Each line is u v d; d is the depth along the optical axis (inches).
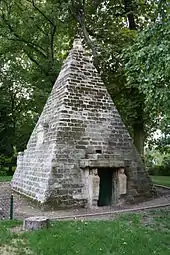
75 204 479.8
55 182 474.3
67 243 267.3
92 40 727.7
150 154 1418.6
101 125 540.4
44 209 454.6
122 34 693.9
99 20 747.4
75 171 494.0
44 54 983.0
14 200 536.1
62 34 956.6
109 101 565.0
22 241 279.1
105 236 290.8
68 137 504.1
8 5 897.5
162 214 409.4
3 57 1066.7
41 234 290.5
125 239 282.0
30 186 546.0
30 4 895.7
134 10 733.9
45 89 936.9
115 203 522.0
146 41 385.1
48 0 821.2
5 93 1173.7
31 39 936.9
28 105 1258.6
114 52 668.1
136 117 689.6
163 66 346.3
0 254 247.1
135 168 553.0
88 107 537.6
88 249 256.2
